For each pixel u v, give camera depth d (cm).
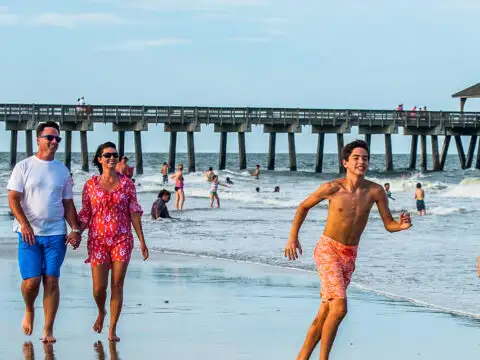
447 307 1493
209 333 1238
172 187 5941
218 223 3288
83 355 1102
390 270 1978
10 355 1095
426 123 8231
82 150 7619
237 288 1664
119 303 1183
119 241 1180
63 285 1641
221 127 7838
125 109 7600
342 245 1044
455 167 14088
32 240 1144
